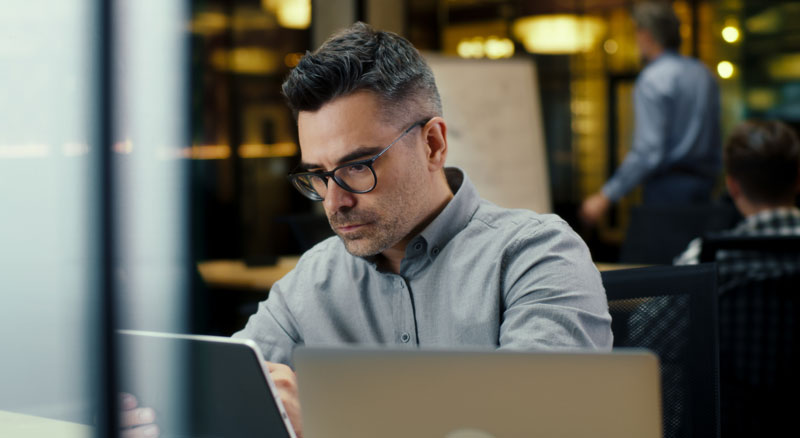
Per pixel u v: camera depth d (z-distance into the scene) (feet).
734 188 7.03
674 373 4.21
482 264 4.20
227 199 18.54
